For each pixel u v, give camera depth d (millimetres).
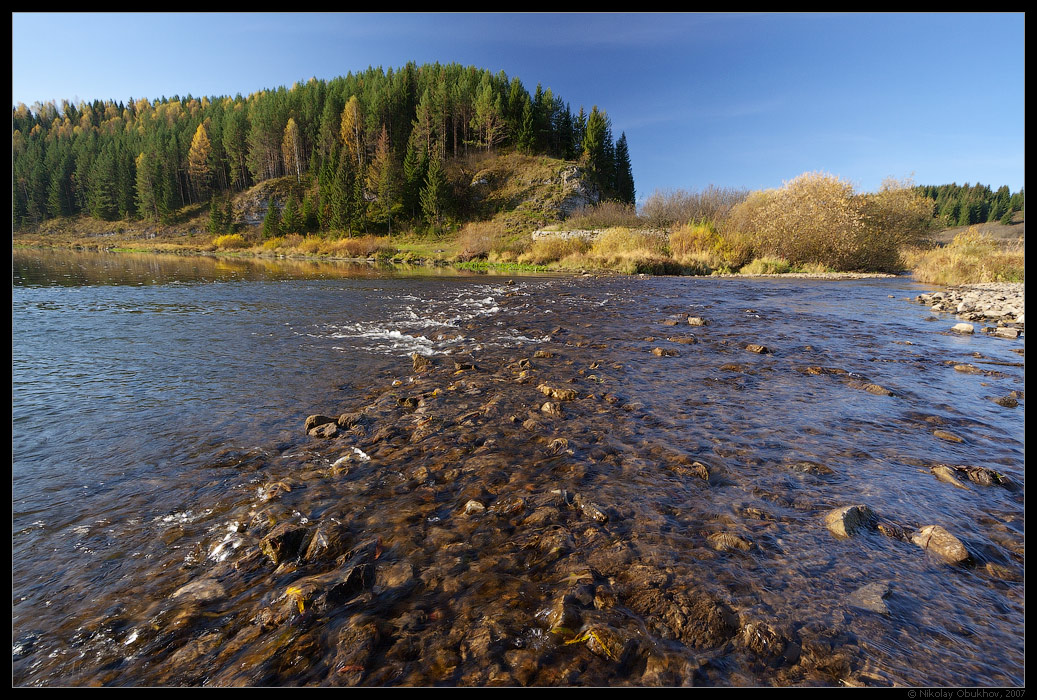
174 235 73062
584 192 64688
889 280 19875
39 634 1778
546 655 1667
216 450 3492
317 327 8734
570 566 2146
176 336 7754
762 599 1931
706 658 1657
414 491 2879
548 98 78625
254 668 1635
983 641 1742
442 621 1825
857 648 1695
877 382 5348
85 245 63500
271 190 74188
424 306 11711
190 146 83938
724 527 2471
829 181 24078
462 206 64438
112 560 2225
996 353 6812
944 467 3125
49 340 7324
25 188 86062
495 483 2975
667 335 8148
